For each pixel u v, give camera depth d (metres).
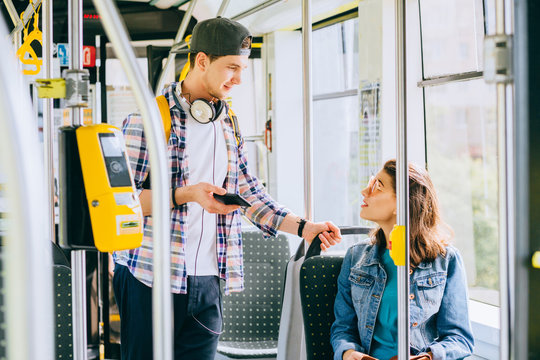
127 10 4.83
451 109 3.42
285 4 4.24
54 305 2.17
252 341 3.69
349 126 4.52
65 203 1.40
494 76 1.14
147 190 2.06
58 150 1.42
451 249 2.34
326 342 2.43
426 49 3.41
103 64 4.70
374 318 2.30
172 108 2.13
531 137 1.13
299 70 4.96
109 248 1.38
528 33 1.12
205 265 2.17
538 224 1.13
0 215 1.20
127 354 2.12
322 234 2.40
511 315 1.14
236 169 2.29
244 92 4.99
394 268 2.31
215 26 2.10
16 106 0.78
